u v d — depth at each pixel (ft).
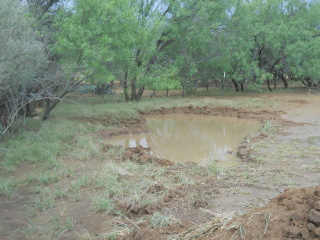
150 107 58.18
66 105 59.72
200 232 12.89
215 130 41.65
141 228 15.01
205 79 88.63
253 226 11.63
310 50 80.23
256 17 85.46
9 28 27.73
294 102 63.62
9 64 27.71
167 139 37.22
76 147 30.83
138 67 57.62
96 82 53.06
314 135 36.11
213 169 23.90
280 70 94.79
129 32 45.65
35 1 42.96
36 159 26.66
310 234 10.28
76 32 38.55
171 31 67.82
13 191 20.54
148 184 20.75
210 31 72.79
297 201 12.07
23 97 34.83
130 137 38.40
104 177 21.89
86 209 17.80
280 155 27.81
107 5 40.47
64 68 38.60
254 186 20.76
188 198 18.65
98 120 45.75
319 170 23.45
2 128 34.12
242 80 86.33
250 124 45.01
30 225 15.93
